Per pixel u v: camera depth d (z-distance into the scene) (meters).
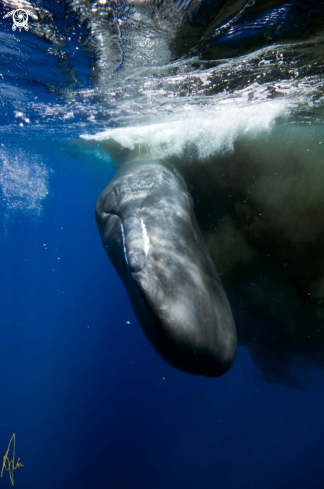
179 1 3.19
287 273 7.76
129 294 3.68
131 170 5.40
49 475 13.59
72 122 10.13
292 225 7.39
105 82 6.13
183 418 15.80
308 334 8.28
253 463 13.27
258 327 8.62
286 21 3.54
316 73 5.68
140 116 8.40
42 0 3.42
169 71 5.37
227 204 7.45
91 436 15.39
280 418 15.12
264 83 6.17
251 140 7.55
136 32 3.89
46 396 18.08
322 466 12.38
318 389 10.07
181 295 3.22
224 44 4.19
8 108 8.96
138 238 3.57
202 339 3.08
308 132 9.39
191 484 12.75
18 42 4.50
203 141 7.48
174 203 4.51
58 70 5.57
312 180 7.25
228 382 17.62
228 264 7.77
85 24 3.80
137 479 13.10
